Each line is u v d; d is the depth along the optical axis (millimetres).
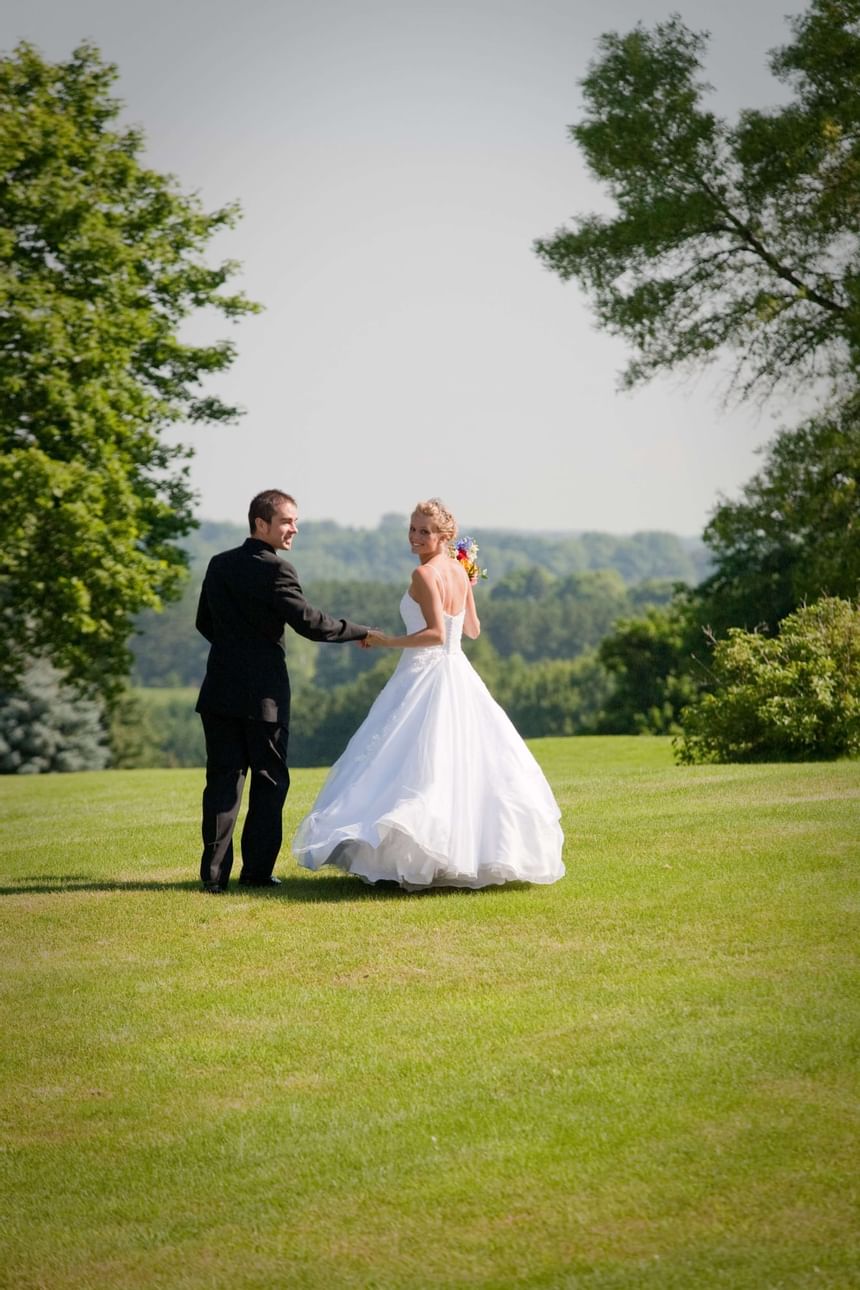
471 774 8430
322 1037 6062
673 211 34562
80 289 34469
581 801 11867
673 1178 4461
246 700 8648
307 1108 5348
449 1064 5629
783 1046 5414
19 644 37594
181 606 155750
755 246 35875
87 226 33469
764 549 46344
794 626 18922
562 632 162250
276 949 7352
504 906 7871
